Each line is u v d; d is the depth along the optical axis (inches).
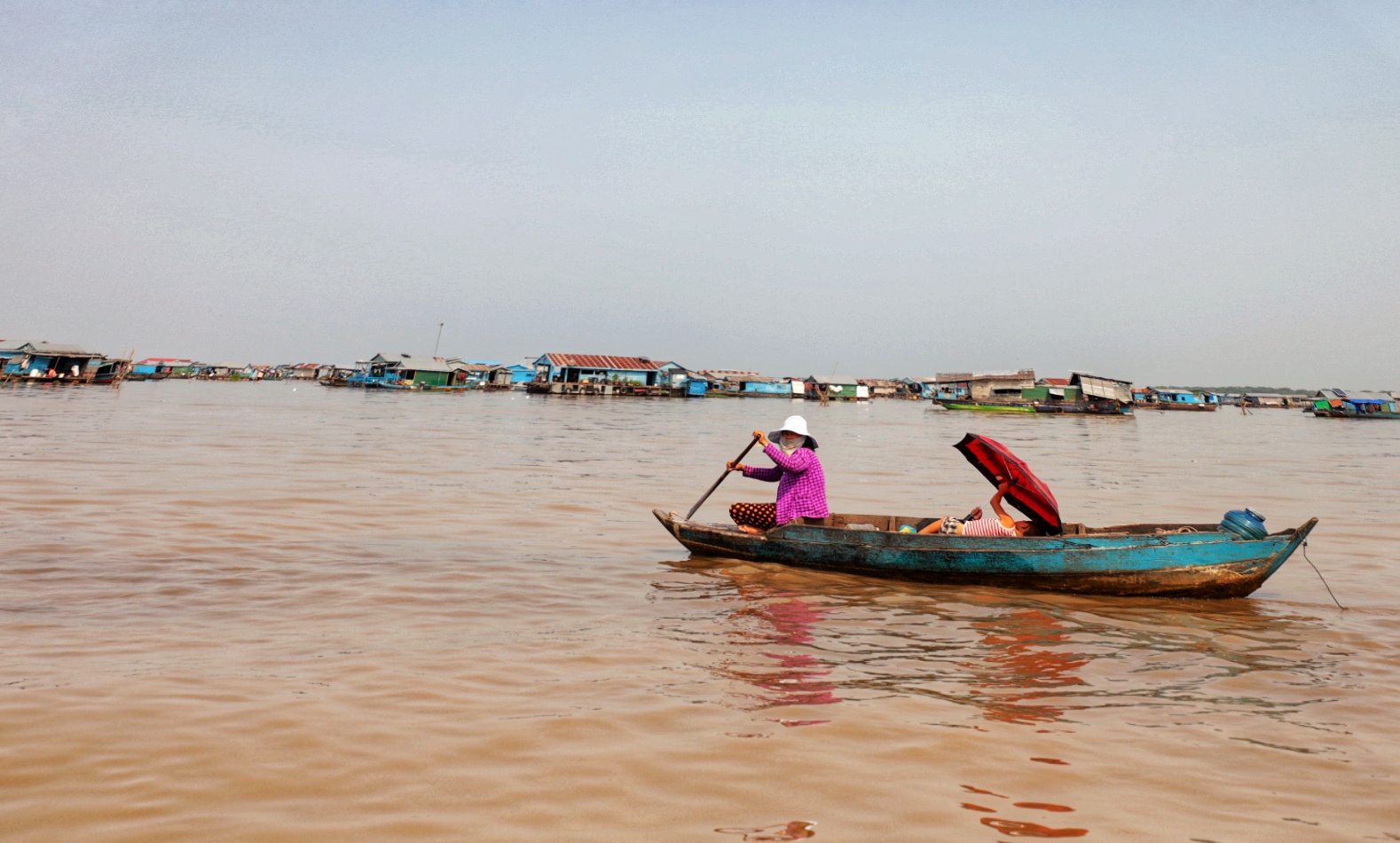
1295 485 748.6
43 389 2472.9
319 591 280.5
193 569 305.1
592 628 247.0
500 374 4190.5
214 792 133.7
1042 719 179.6
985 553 317.7
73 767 140.2
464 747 154.9
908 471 848.9
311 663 203.0
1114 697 195.9
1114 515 555.8
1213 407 4547.2
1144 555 302.5
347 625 240.5
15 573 285.1
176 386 3472.0
